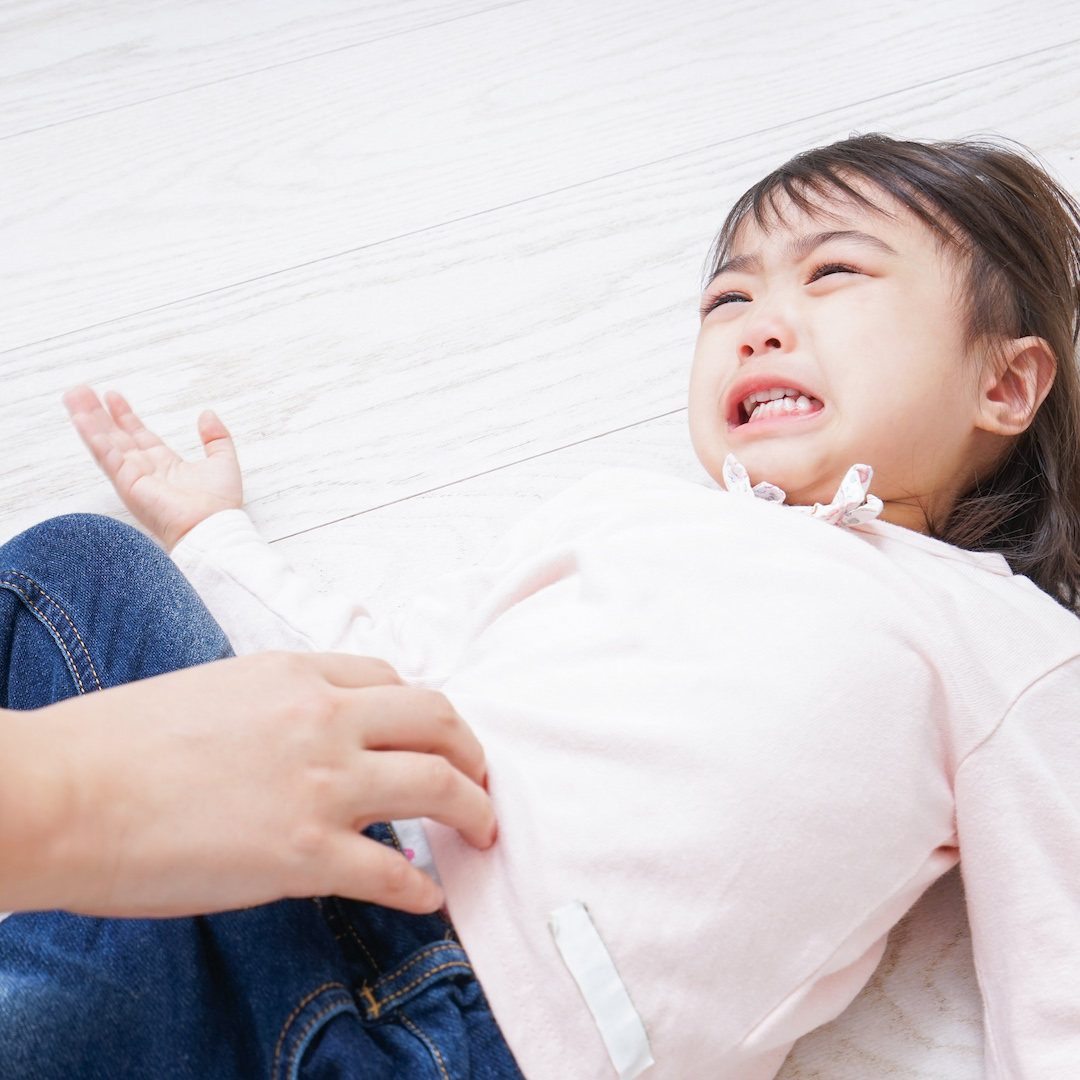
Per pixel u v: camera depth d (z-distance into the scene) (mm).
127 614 640
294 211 1078
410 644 711
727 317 750
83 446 928
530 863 524
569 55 1191
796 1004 541
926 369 683
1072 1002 542
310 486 907
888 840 562
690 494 685
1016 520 793
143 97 1181
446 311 1001
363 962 535
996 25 1174
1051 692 589
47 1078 453
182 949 502
